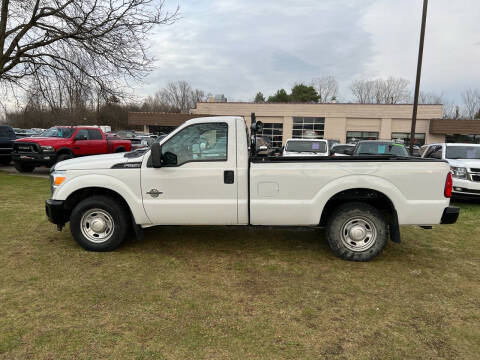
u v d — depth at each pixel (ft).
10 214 21.17
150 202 14.33
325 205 14.85
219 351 8.32
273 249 15.85
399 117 115.65
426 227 14.03
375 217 13.97
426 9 45.47
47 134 42.96
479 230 20.02
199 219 14.39
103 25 40.63
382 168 13.66
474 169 26.84
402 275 13.12
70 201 15.37
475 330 9.49
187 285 11.93
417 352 8.46
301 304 10.74
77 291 11.28
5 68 42.50
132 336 8.86
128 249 15.44
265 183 13.93
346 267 13.82
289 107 123.24
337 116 119.75
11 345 8.38
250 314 10.07
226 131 14.08
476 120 108.06
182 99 269.03
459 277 13.05
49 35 41.91
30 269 12.96
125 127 175.83
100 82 43.06
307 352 8.35
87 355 8.07
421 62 46.96
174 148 14.24
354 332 9.27
